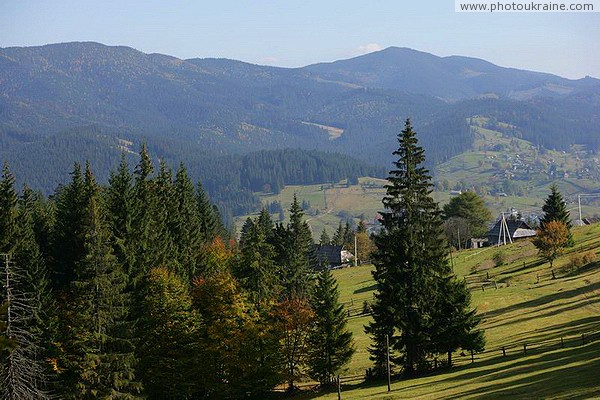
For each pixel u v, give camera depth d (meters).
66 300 62.81
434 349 63.31
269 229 143.75
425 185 63.12
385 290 63.12
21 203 86.06
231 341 59.72
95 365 52.50
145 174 95.12
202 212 120.88
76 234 68.56
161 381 59.62
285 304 64.44
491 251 136.75
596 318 71.25
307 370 64.81
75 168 82.44
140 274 67.00
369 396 55.34
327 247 184.50
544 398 41.69
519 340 68.69
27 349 43.03
